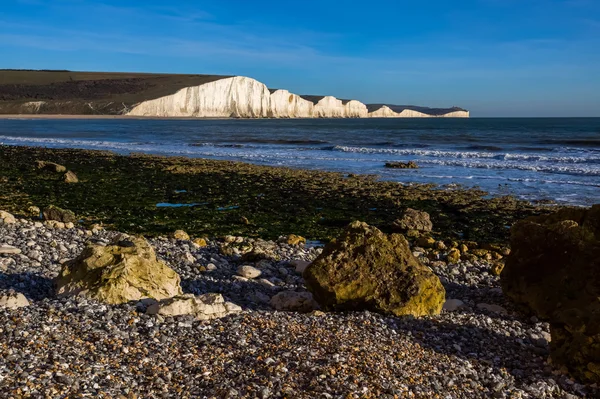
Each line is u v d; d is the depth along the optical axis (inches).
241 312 343.6
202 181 1107.3
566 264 376.5
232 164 1392.7
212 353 272.7
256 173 1225.4
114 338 280.2
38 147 1897.1
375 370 257.9
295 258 550.3
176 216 771.4
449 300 402.3
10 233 558.3
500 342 327.9
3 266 427.5
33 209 732.7
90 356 254.8
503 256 585.9
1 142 2299.5
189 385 237.5
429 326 340.2
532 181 1128.2
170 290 373.1
